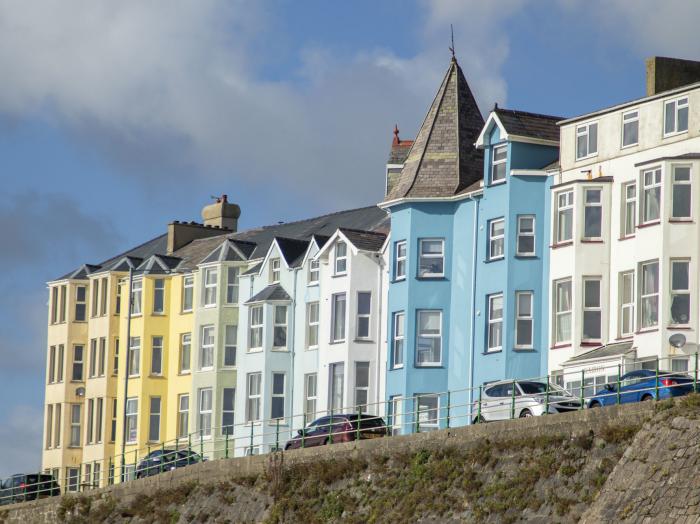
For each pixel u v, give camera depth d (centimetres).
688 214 7438
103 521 8438
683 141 7581
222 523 7500
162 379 10731
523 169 8275
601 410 5906
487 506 6116
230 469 7712
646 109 7762
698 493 5319
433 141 8888
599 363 7538
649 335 7431
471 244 8494
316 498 7038
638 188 7625
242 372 10000
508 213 8269
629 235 7725
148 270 10869
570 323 7900
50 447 11631
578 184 7912
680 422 5566
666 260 7425
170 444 10575
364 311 9200
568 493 5841
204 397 10350
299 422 9606
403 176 8888
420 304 8612
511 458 6197
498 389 6981
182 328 10669
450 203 8650
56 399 11631
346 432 7212
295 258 9925
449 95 9006
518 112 8450
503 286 8238
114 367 11238
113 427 11206
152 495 8212
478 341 8344
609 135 7925
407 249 8700
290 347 9769
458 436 6500
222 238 11075
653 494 5462
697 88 7556
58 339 11712
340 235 9331
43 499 9056
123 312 11106
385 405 8725
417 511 6425
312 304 9675
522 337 8175
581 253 7862
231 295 10362
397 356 8712
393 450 6800
